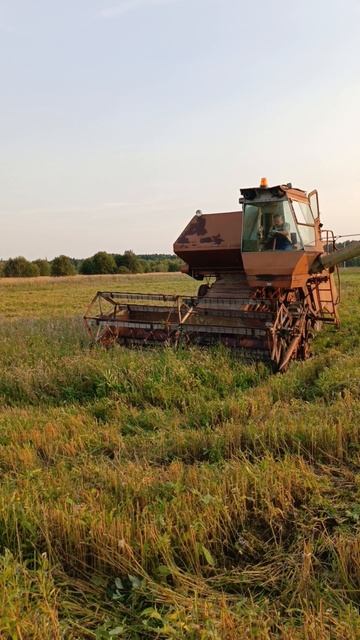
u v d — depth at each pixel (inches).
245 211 392.5
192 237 424.5
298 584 121.0
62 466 185.6
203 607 112.7
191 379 287.3
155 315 411.2
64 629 107.4
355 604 116.1
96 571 129.1
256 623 107.3
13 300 1075.9
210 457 195.2
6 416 245.8
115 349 363.9
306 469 174.6
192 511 143.8
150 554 130.0
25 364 328.2
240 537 139.7
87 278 2170.3
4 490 160.7
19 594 111.0
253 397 263.9
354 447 194.5
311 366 329.4
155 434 223.0
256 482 158.9
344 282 1248.2
